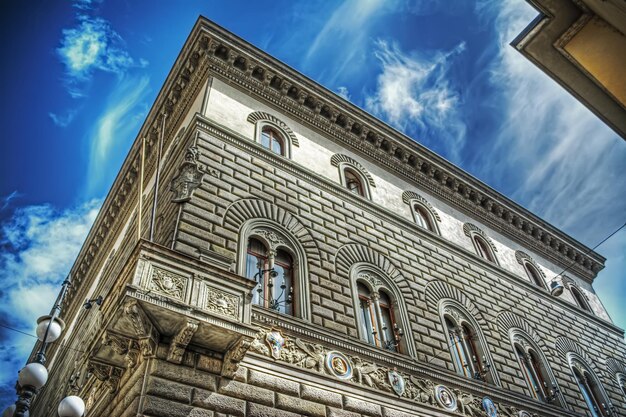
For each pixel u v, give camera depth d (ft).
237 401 34.81
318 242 53.11
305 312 45.55
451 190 82.64
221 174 50.90
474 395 51.47
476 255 73.67
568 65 34.09
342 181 65.26
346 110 72.69
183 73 66.54
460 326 60.39
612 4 29.53
